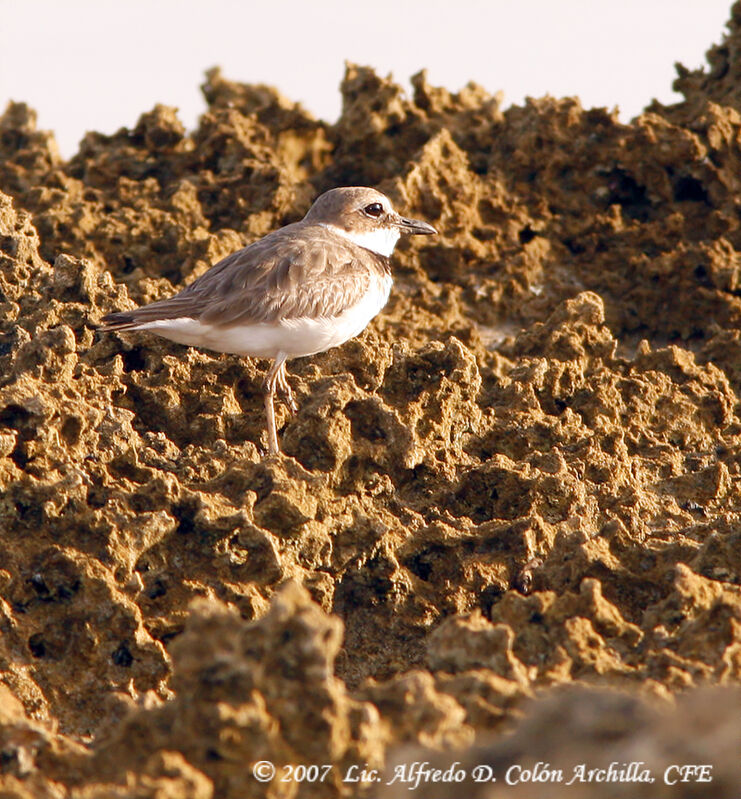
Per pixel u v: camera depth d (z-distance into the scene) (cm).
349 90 2345
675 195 2188
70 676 1064
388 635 1195
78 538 1117
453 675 952
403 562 1231
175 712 828
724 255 2033
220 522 1138
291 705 808
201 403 1419
